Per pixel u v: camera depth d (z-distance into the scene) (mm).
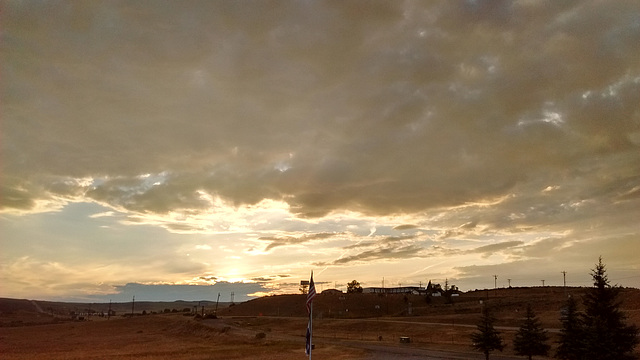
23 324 163250
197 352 66375
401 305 192000
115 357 60281
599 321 41219
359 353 64812
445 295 196375
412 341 87375
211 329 103812
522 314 121250
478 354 65312
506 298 164500
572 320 48406
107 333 116312
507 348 69688
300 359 57031
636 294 116938
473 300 181250
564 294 150750
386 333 103688
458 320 118312
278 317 172875
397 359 57625
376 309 187375
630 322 72562
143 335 109250
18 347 80250
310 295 30141
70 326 138625
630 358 40500
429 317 130000
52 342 91500
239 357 59562
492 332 57062
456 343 79562
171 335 107750
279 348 72188
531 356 58625
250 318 165125
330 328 121875
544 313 115562
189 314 186000
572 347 47250
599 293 43906
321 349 70125
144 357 59969
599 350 40156
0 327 141500
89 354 65500
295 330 122688
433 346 77250
